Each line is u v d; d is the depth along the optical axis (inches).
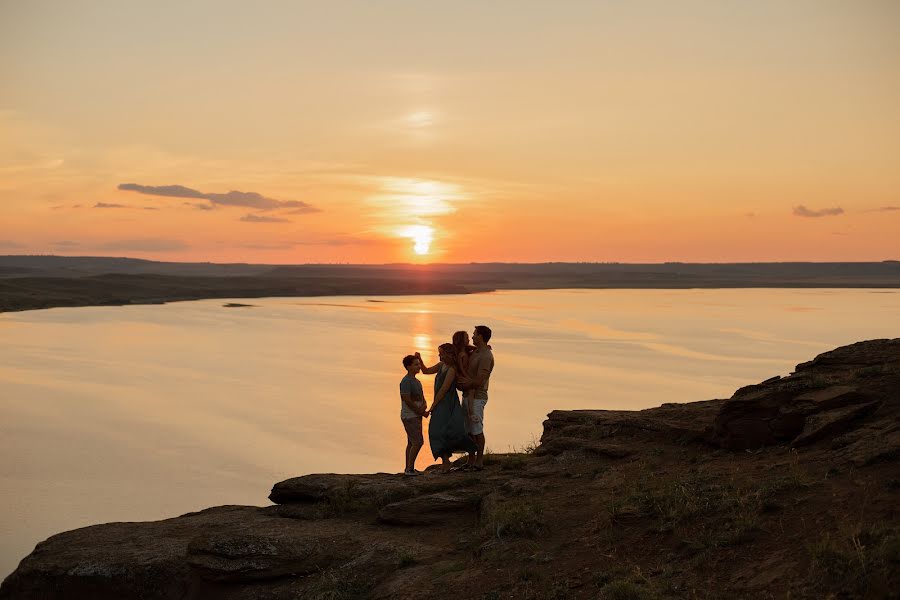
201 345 2974.9
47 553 373.7
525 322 4510.3
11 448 1195.3
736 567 245.4
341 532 357.4
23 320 4232.3
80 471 1074.7
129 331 3592.5
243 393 1797.5
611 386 2010.3
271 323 4247.0
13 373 2028.8
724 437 381.7
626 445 427.8
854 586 213.0
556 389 1936.5
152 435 1316.4
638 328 4101.9
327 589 310.5
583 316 5128.0
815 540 242.7
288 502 431.2
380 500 393.4
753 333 3782.0
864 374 380.2
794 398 372.5
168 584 346.9
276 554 339.0
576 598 254.2
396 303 7003.0
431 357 2514.8
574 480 381.7
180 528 393.4
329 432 1365.7
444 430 444.8
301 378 2071.9
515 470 425.4
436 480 411.5
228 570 334.0
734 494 294.5
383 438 1327.5
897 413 331.9
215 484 1024.2
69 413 1496.1
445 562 311.4
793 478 290.0
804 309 5999.0
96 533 393.7
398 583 297.7
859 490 266.2
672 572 253.0
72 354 2544.3
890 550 217.5
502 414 1551.4
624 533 291.6
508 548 303.0
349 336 3449.8
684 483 321.4
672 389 1974.7
